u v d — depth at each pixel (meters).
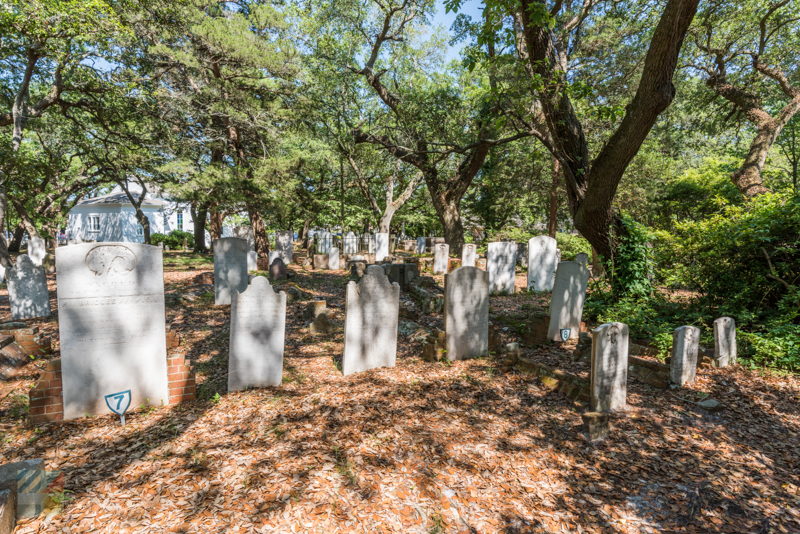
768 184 18.81
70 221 39.72
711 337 7.83
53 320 9.65
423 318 10.02
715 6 14.45
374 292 6.52
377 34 20.02
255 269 16.75
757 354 7.02
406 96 18.81
